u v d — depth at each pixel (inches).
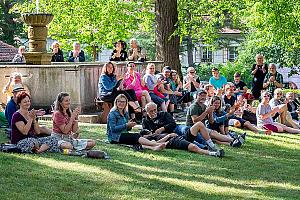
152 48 1707.7
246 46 1592.0
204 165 451.8
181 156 474.9
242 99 676.1
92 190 351.6
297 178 436.1
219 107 565.0
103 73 643.5
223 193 370.3
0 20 1727.4
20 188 344.8
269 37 1023.0
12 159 413.7
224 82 782.5
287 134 642.8
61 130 462.9
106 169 405.7
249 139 587.5
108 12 1350.9
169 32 927.0
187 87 749.3
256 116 663.1
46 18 703.7
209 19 1185.4
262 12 987.9
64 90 650.8
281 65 1439.5
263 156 512.7
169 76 720.3
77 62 775.1
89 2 1381.6
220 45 1766.7
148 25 1366.9
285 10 979.9
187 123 537.3
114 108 508.4
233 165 462.9
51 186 353.7
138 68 761.6
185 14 1085.1
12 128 446.0
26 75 655.1
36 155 432.8
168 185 377.4
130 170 410.6
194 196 356.5
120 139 498.6
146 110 524.7
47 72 652.1
